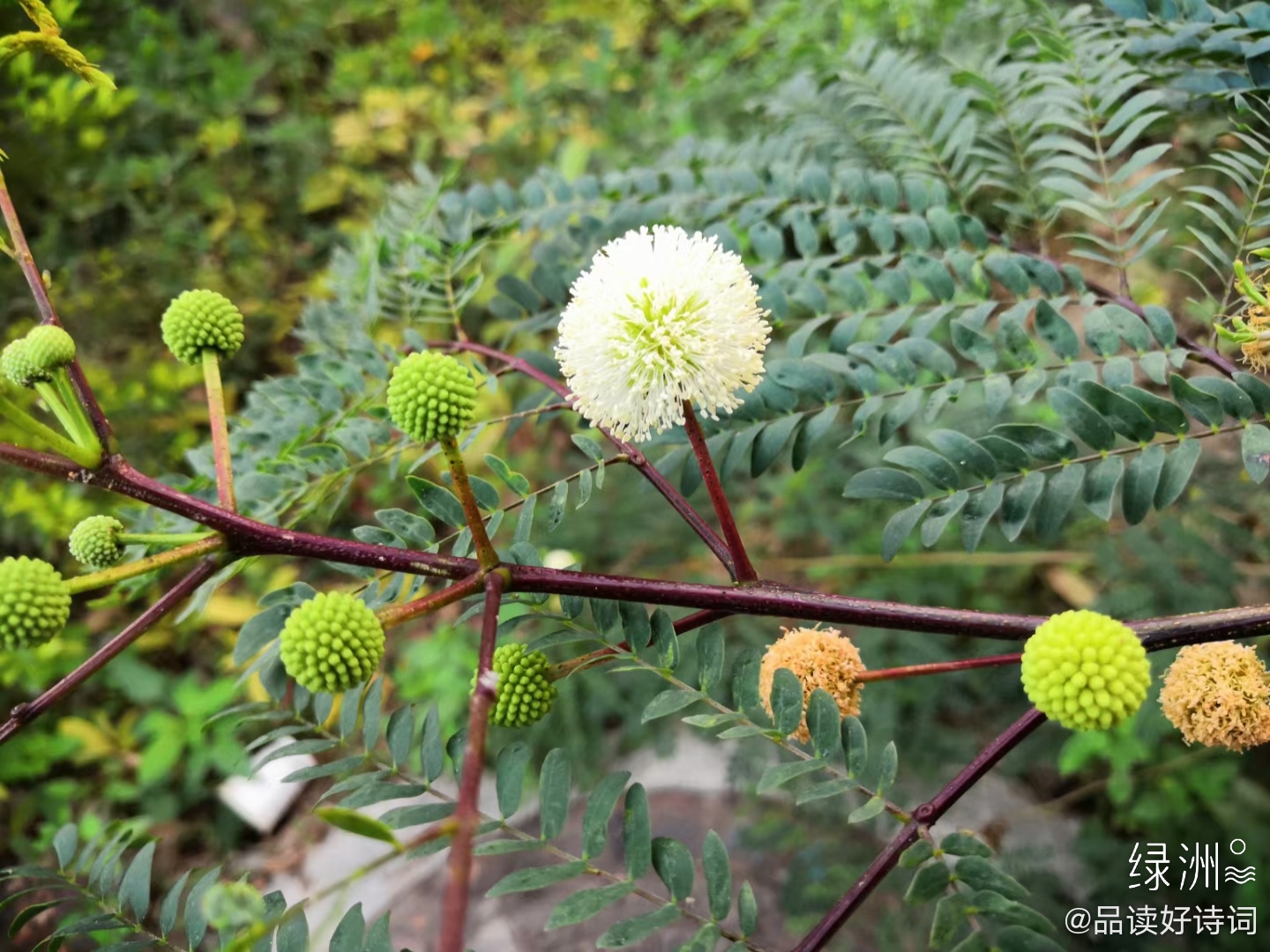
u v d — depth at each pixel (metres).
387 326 0.33
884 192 0.19
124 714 0.41
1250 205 0.15
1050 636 0.10
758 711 0.12
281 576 0.41
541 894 0.29
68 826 0.14
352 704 0.13
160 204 0.47
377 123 0.51
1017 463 0.13
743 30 0.44
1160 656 0.16
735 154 0.23
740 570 0.13
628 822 0.11
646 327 0.12
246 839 0.38
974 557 0.30
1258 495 0.23
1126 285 0.16
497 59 0.57
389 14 0.58
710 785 0.30
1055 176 0.17
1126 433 0.13
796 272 0.19
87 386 0.11
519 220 0.22
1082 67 0.17
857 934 0.24
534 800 0.31
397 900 0.31
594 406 0.13
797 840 0.26
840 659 0.14
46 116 0.37
